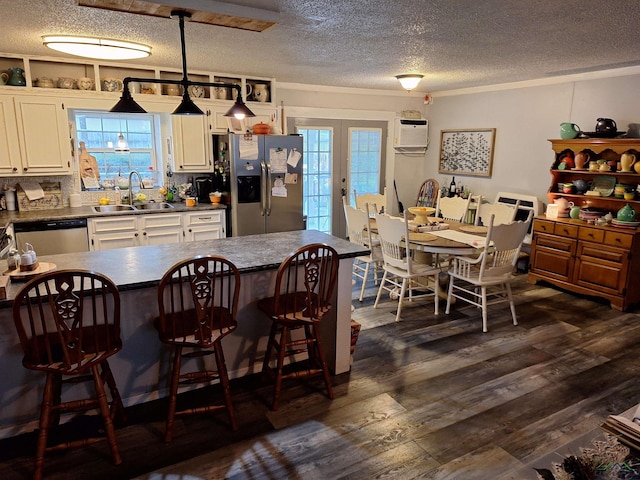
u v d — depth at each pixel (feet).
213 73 15.81
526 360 10.46
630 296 13.53
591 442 4.76
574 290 14.75
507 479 4.36
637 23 9.09
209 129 16.24
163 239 15.15
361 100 20.90
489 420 8.15
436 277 13.51
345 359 9.71
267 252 9.18
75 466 6.87
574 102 16.15
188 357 8.07
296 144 16.40
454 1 7.72
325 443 7.47
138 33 10.09
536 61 13.48
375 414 8.29
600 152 14.88
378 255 14.49
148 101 14.85
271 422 8.02
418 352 10.80
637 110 14.39
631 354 10.78
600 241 13.83
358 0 7.69
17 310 5.97
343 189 21.56
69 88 13.89
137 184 16.76
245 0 7.74
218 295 8.77
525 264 17.57
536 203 17.33
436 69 15.02
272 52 12.22
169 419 7.47
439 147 22.21
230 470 6.82
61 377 7.14
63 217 13.42
